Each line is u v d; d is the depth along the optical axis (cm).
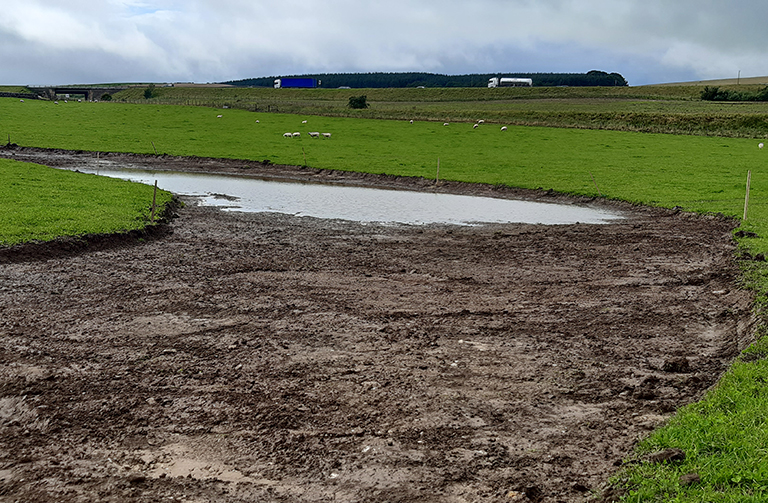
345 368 863
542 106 9244
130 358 892
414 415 724
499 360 903
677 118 6138
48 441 667
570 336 1017
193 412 730
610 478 564
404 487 581
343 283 1341
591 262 1592
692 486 523
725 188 2825
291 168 3712
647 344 980
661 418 705
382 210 2444
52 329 1007
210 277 1364
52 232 1586
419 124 6319
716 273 1386
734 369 769
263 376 833
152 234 1811
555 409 743
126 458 633
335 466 616
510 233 2002
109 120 6203
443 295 1261
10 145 4334
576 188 2878
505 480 589
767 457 546
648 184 2983
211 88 16225
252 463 624
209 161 3991
